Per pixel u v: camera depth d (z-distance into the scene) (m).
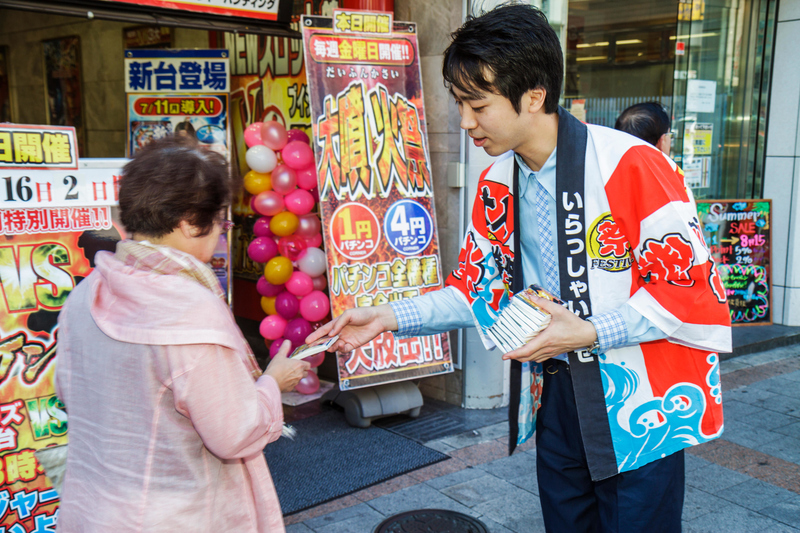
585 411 1.54
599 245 1.52
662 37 5.00
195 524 1.21
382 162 3.66
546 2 4.02
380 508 2.88
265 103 4.98
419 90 3.78
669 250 1.41
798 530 2.71
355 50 3.60
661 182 1.43
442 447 3.53
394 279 3.69
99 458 1.21
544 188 1.59
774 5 5.44
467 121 1.47
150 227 1.25
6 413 1.97
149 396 1.16
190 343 1.15
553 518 1.80
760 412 4.03
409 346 3.70
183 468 1.19
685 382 1.52
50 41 6.54
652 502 1.57
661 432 1.53
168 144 1.30
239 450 1.19
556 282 1.65
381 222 3.66
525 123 1.47
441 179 4.00
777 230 5.62
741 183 5.83
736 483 3.13
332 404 4.14
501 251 1.76
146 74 4.55
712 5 5.26
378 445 3.54
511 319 1.46
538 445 1.81
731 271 5.52
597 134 1.51
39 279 2.02
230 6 3.31
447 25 3.80
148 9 3.09
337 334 1.67
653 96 5.11
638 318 1.42
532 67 1.39
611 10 4.66
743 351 5.13
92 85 6.18
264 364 4.79
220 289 1.30
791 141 5.46
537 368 1.75
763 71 5.56
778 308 5.71
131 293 1.19
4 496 1.98
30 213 2.00
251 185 3.83
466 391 4.06
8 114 7.25
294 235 3.87
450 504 2.92
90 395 1.23
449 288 1.87
